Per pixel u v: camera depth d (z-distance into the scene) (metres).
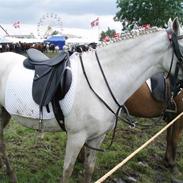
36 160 5.84
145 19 26.06
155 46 4.27
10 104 4.55
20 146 6.28
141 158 6.54
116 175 5.75
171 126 6.12
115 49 4.26
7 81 4.63
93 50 4.33
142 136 7.62
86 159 4.62
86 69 4.23
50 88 4.21
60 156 6.09
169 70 4.36
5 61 4.86
